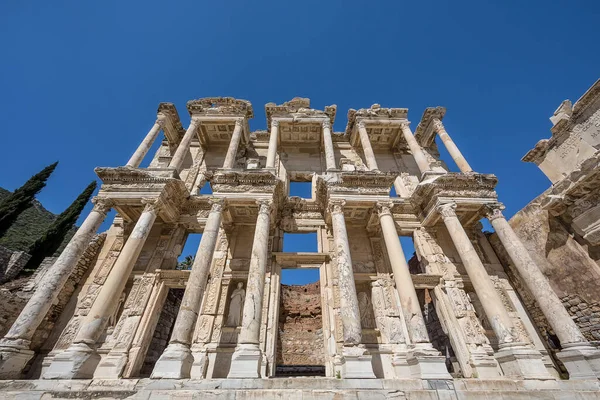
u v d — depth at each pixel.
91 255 15.70
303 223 17.45
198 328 13.67
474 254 13.34
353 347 10.44
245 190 15.22
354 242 17.34
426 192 16.45
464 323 13.92
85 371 10.10
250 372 9.59
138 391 8.35
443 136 19.81
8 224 26.08
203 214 17.33
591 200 13.83
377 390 8.52
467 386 9.18
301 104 22.41
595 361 10.07
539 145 18.80
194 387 8.79
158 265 15.57
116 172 15.32
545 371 9.99
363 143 19.62
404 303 12.14
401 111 21.58
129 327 13.46
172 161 17.52
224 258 15.95
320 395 8.28
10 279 21.25
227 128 21.34
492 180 15.94
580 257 14.38
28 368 12.35
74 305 14.22
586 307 13.84
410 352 10.89
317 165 21.70
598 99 15.83
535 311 14.59
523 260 13.21
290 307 28.25
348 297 11.77
